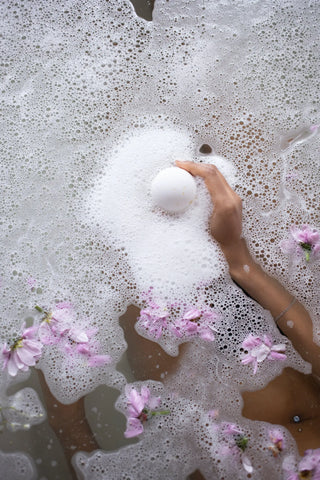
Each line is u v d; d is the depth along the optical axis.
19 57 1.01
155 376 0.91
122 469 0.89
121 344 0.92
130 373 0.91
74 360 0.91
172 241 0.93
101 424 0.90
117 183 0.95
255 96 1.00
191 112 0.99
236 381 0.91
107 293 0.93
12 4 1.02
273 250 0.94
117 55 1.01
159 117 0.99
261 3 1.02
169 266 0.92
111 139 0.98
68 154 0.98
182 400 0.90
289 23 1.01
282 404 0.90
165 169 0.91
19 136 0.99
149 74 1.00
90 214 0.95
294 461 0.88
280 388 0.90
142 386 0.91
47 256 0.95
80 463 0.89
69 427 0.90
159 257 0.93
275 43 1.01
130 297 0.93
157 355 0.92
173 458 0.89
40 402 0.91
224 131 0.98
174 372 0.91
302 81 1.00
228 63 1.00
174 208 0.91
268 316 0.92
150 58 1.01
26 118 0.99
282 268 0.93
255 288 0.92
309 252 0.93
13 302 0.93
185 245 0.92
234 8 1.02
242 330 0.92
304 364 0.90
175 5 1.02
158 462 0.89
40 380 0.91
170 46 1.01
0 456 0.90
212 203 0.92
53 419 0.90
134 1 1.02
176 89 1.00
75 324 0.92
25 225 0.96
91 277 0.94
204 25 1.02
